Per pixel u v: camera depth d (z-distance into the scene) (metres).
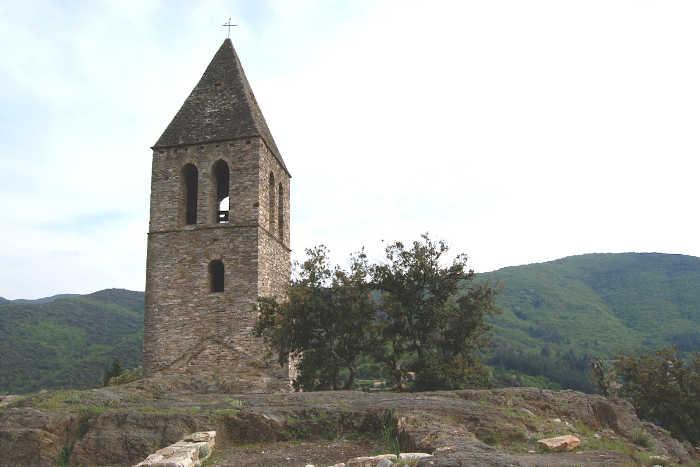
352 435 15.47
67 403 17.31
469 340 31.31
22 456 14.11
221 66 36.44
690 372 38.72
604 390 44.12
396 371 30.27
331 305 29.38
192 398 19.14
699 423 36.91
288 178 38.41
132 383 22.12
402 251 31.39
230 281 30.73
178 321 30.72
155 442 14.34
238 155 32.59
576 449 13.15
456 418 14.72
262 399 18.42
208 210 32.25
